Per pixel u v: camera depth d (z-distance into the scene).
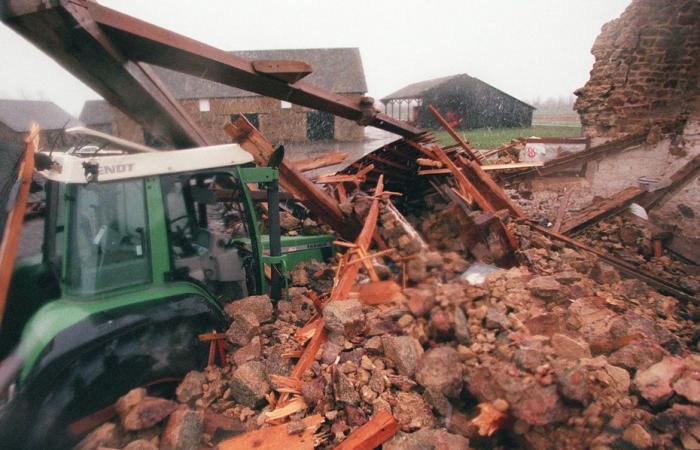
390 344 3.33
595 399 2.69
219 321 3.38
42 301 3.01
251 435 2.58
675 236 6.34
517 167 8.88
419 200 8.38
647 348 3.14
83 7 3.15
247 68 4.30
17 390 2.28
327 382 3.03
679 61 7.81
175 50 3.78
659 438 2.50
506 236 5.54
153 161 3.08
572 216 7.57
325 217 5.76
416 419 2.75
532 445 2.54
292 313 4.12
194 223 3.45
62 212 2.99
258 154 4.92
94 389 2.52
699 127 7.52
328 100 5.34
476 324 3.68
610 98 8.70
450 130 7.81
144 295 2.91
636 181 8.38
